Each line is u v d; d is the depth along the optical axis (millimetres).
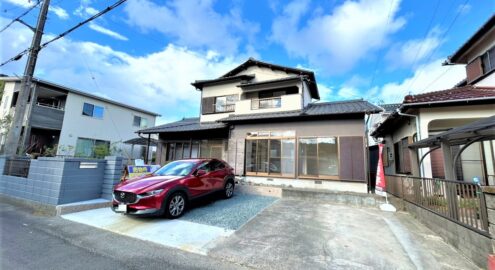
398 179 6555
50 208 5148
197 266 2852
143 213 4410
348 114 8352
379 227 4535
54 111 13969
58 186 5242
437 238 3914
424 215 4719
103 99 16703
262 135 10039
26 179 5922
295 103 10242
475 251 2961
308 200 7289
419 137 6562
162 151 13258
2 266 2715
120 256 3090
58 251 3193
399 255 3205
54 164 5461
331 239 3807
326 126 8875
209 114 13195
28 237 3699
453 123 7301
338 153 8445
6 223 4406
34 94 13031
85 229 4160
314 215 5430
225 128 11312
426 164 6512
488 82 7566
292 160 9227
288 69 12227
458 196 3475
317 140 8938
